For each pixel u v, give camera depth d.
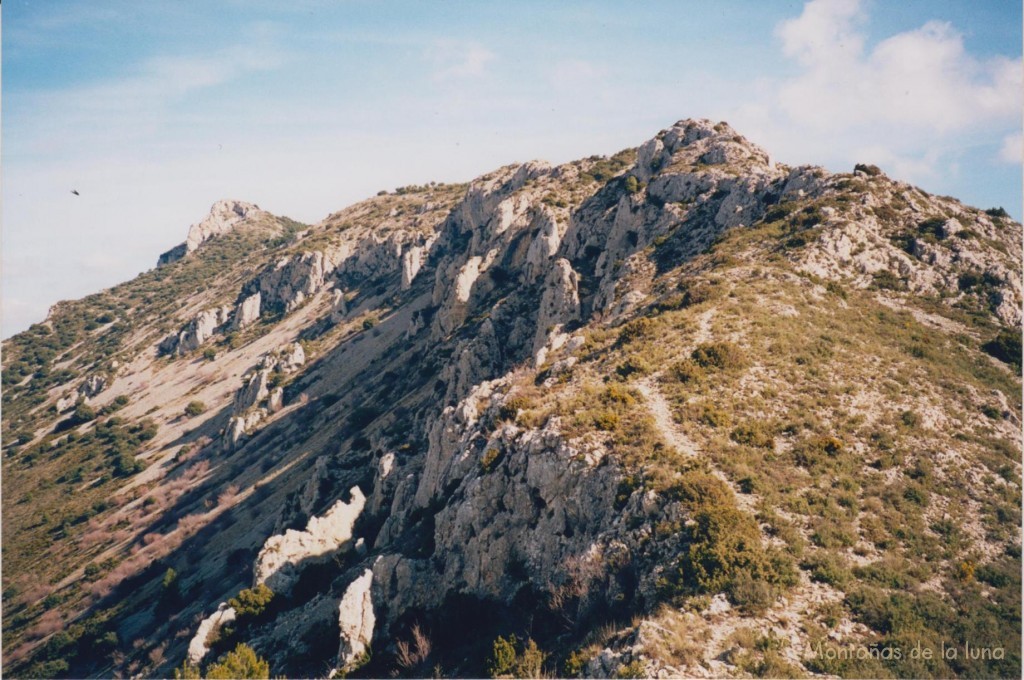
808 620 21.73
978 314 52.22
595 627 24.56
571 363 46.44
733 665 19.34
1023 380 43.34
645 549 26.00
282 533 74.94
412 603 36.44
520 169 155.00
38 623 85.50
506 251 114.31
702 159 92.56
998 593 23.92
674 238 77.81
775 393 36.78
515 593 31.64
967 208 69.19
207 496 109.44
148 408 169.12
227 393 162.38
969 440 34.56
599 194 102.69
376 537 56.59
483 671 26.73
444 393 83.75
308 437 113.06
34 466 150.00
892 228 61.28
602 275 86.06
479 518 36.41
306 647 38.94
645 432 32.47
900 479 30.86
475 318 104.00
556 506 32.25
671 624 21.19
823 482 30.00
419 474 56.69
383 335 144.12
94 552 106.38
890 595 23.20
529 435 36.22
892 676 19.38
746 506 27.41
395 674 31.59
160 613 73.69
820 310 48.50
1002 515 28.72
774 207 69.62
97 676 66.88
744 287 50.91
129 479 135.12
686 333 43.78
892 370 40.91
